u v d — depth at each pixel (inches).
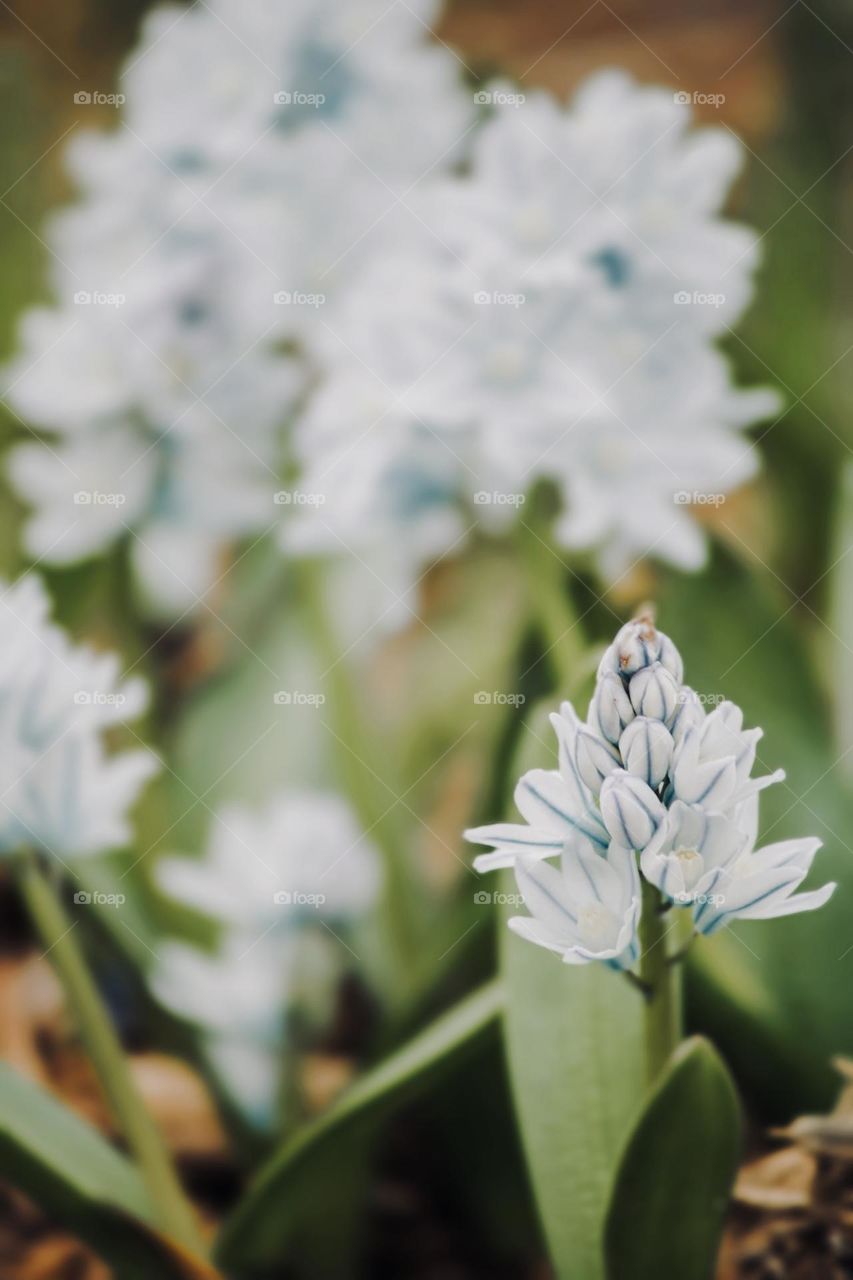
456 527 17.0
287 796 17.8
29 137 21.1
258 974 16.3
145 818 17.3
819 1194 14.6
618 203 16.2
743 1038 15.5
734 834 12.5
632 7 38.3
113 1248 14.2
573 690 14.6
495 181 16.1
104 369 17.2
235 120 16.9
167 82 17.0
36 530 17.4
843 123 25.7
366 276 16.5
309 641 18.4
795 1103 15.5
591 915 12.7
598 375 16.2
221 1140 17.2
